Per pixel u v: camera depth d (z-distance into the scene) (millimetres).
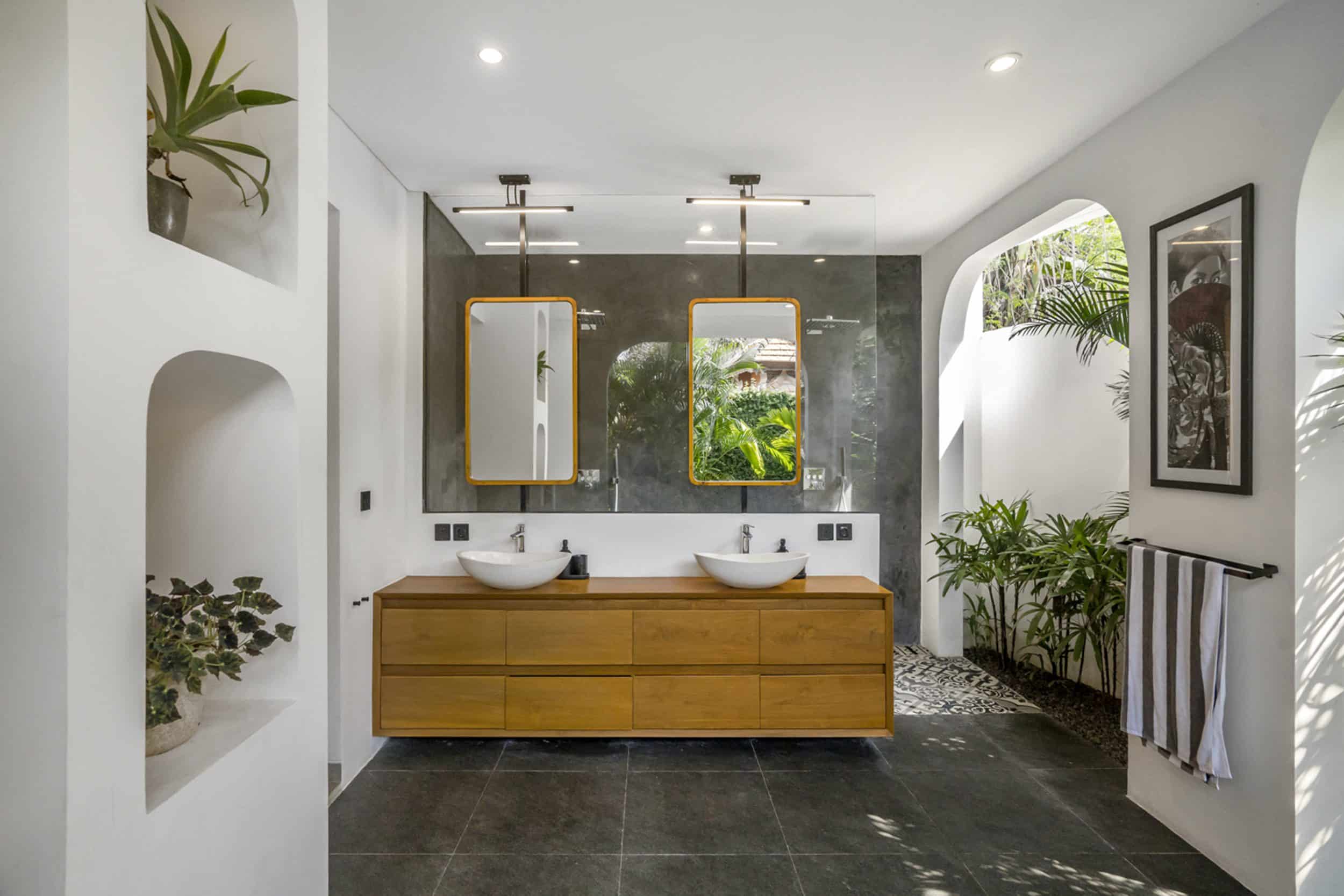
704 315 3459
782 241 3461
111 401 976
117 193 991
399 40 2113
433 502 3430
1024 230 3420
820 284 3465
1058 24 2049
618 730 3021
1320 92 1853
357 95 2463
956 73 2322
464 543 3414
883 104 2533
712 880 2137
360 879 2137
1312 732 1933
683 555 3445
